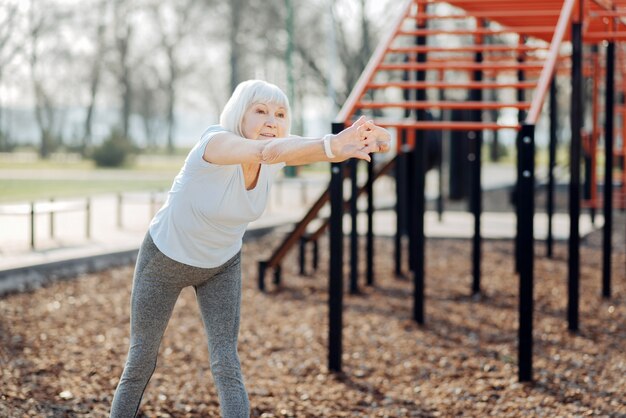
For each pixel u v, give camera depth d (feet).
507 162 153.89
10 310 24.72
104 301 26.91
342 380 19.10
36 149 185.98
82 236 38.55
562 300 27.48
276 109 11.50
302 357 21.04
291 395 17.84
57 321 23.85
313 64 119.34
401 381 19.03
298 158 10.18
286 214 51.80
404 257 37.37
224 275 12.00
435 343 22.45
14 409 15.25
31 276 28.81
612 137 26.63
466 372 19.63
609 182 27.30
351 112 20.10
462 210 60.08
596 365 19.83
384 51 22.16
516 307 27.04
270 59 132.77
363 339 22.93
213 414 16.26
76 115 230.48
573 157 23.03
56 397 16.49
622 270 33.09
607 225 27.53
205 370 19.56
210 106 221.87
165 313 11.85
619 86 50.21
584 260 35.58
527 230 18.40
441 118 50.93
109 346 21.25
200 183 10.99
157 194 56.54
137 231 41.32
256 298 29.04
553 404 17.03
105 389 17.42
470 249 39.17
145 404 16.57
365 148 9.97
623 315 25.25
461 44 92.58
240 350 21.74
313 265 34.40
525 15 22.50
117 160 113.80
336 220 19.45
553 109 35.24
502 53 45.85
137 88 186.60
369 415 16.55
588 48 54.03
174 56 176.04
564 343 22.04
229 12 135.85
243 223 11.55
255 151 10.40
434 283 31.32
